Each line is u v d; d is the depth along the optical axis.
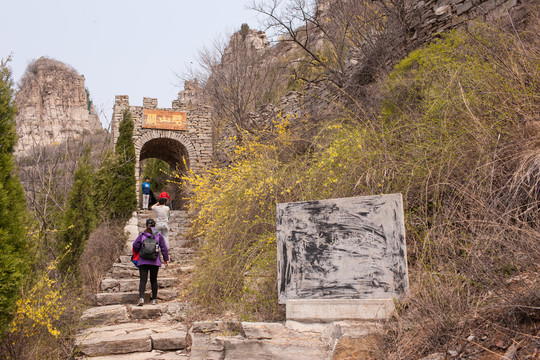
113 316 5.65
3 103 4.36
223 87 15.42
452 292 2.73
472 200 3.11
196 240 9.62
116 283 6.96
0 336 3.88
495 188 3.03
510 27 4.66
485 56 4.25
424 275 3.05
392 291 3.02
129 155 13.55
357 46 9.57
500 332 2.23
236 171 5.90
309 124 7.35
